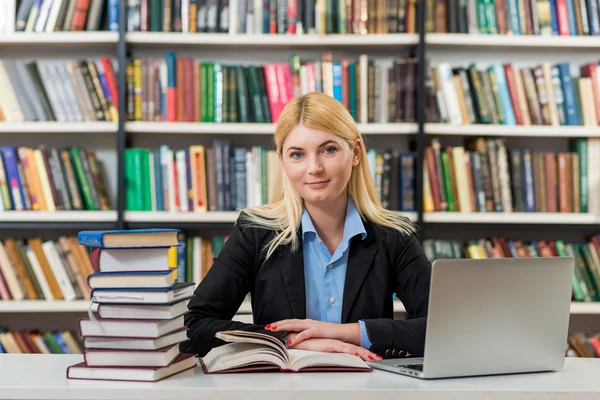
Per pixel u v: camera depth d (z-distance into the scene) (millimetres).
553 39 2879
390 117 2865
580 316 3102
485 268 1134
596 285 2877
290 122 1484
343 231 1634
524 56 3170
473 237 3127
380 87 2877
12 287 2809
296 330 1381
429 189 2873
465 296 1121
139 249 1131
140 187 2850
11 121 2844
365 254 1608
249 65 3049
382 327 1384
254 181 2852
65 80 2844
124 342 1099
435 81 2887
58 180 2836
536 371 1223
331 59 2871
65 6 2861
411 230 1698
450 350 1121
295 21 2877
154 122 2838
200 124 2840
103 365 1101
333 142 1473
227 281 1594
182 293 1174
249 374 1138
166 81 2854
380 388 1029
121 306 1110
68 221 2883
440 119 2873
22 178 2828
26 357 1312
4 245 2822
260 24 2910
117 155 2834
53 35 2838
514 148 3141
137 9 2859
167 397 1017
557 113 2895
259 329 1403
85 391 1018
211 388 1018
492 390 1045
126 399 1017
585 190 2896
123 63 2826
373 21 2877
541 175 2895
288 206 1615
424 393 1029
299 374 1142
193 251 2869
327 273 1600
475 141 2918
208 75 2867
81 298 2850
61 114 2848
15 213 2805
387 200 2850
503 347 1173
